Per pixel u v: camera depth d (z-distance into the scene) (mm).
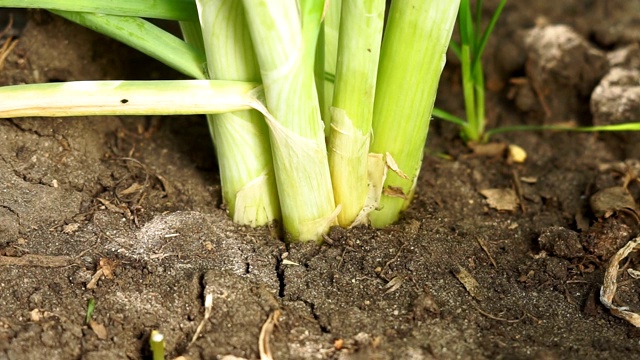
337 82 239
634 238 265
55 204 256
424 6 234
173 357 231
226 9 231
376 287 247
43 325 231
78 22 248
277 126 236
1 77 280
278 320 237
